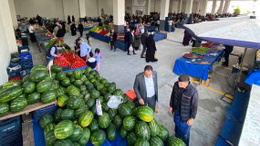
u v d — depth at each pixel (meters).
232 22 4.65
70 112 2.35
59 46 7.65
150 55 8.27
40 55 9.52
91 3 28.83
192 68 6.30
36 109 2.35
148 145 2.00
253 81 4.20
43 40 9.98
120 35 11.69
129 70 7.37
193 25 5.15
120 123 2.47
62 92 2.76
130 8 34.50
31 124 2.55
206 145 3.43
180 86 2.79
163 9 17.25
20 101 2.17
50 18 24.70
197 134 3.72
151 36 8.02
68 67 4.86
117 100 2.82
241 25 4.18
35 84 2.43
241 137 2.04
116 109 2.68
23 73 5.32
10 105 2.13
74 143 2.04
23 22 20.00
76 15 26.81
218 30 4.15
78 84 3.26
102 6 30.53
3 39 5.67
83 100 2.67
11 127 2.51
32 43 12.68
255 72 4.33
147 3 31.22
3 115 2.09
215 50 7.97
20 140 2.69
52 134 2.02
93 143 2.20
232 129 3.67
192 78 6.67
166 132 2.34
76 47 7.86
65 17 25.97
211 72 7.26
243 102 4.55
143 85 3.46
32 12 23.23
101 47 11.55
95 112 2.61
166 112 4.49
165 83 6.17
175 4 43.97
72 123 2.05
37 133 2.39
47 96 2.38
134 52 9.92
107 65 7.95
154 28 18.98
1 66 4.57
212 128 3.91
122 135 2.35
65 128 1.93
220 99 5.16
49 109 2.56
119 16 12.59
